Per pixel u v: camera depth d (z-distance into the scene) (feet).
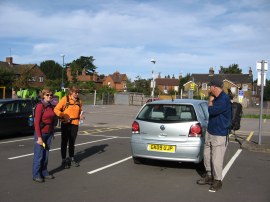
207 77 185.88
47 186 14.42
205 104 20.24
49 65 211.61
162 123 17.26
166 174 16.85
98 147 24.76
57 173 16.71
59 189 14.01
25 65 144.46
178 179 15.94
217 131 14.21
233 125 17.75
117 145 25.82
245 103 144.87
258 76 27.30
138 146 17.69
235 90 176.55
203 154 16.70
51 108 15.08
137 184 14.99
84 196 13.12
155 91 159.74
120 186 14.62
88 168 17.89
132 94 114.62
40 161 14.96
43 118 14.75
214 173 14.37
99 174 16.66
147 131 17.57
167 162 19.51
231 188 14.76
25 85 105.70
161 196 13.34
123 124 44.68
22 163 18.71
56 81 140.26
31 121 15.34
